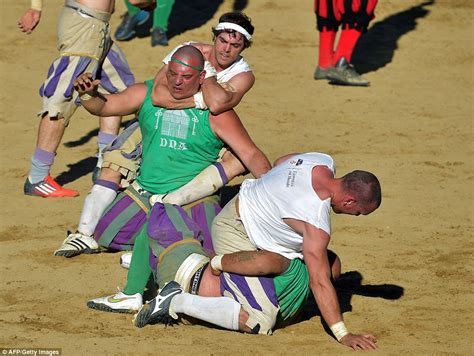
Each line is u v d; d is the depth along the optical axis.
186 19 53.44
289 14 55.75
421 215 30.00
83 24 30.64
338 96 44.34
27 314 21.84
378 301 23.14
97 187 26.09
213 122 24.36
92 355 19.34
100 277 24.50
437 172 34.62
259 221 21.14
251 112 41.34
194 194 24.27
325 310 20.28
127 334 20.75
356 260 25.97
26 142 36.78
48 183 31.06
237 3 56.75
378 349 19.95
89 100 24.02
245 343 20.27
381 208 30.56
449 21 56.38
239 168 24.59
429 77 47.94
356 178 20.48
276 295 20.88
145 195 25.38
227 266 20.89
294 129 39.38
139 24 49.50
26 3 55.03
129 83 31.98
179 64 23.72
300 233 20.58
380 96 44.69
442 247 27.14
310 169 20.86
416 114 42.25
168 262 21.83
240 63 25.69
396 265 25.70
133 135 26.34
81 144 37.06
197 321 21.34
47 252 26.17
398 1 58.88
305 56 49.94
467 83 47.28
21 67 45.97
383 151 36.94
